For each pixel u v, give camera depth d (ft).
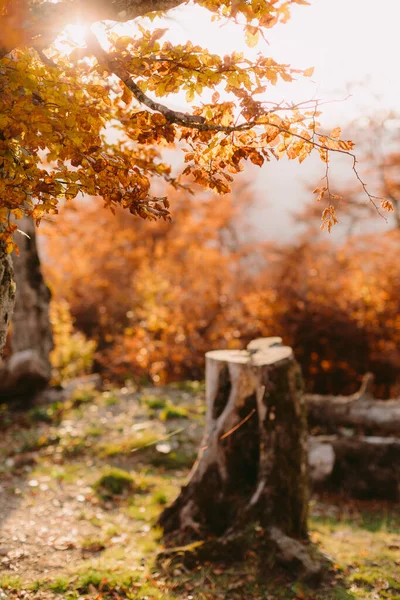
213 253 76.64
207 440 16.72
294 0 8.21
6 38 7.14
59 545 16.01
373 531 19.60
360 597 13.97
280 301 45.32
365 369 43.93
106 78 9.87
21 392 32.07
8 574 14.10
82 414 30.53
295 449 15.76
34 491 20.40
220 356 17.11
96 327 66.80
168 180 12.46
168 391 35.24
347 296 45.44
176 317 48.62
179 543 16.10
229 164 10.01
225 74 9.01
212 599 13.60
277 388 15.66
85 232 81.51
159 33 8.83
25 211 8.84
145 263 74.79
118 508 19.69
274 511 15.38
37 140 8.28
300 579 14.37
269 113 9.44
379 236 71.26
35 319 33.37
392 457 23.91
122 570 14.49
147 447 25.71
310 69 8.93
